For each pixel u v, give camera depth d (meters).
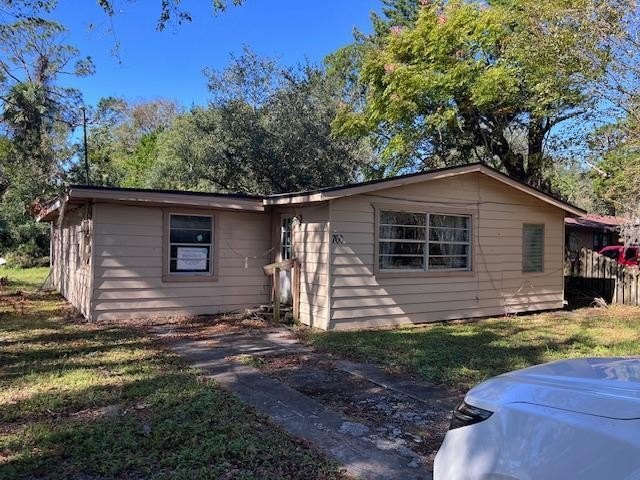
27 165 22.14
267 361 7.00
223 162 21.33
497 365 6.69
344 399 5.38
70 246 12.77
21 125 18.55
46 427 4.30
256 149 20.70
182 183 22.58
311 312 9.78
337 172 22.00
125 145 41.47
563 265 12.83
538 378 2.53
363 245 9.70
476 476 2.25
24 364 6.51
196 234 10.60
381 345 7.96
